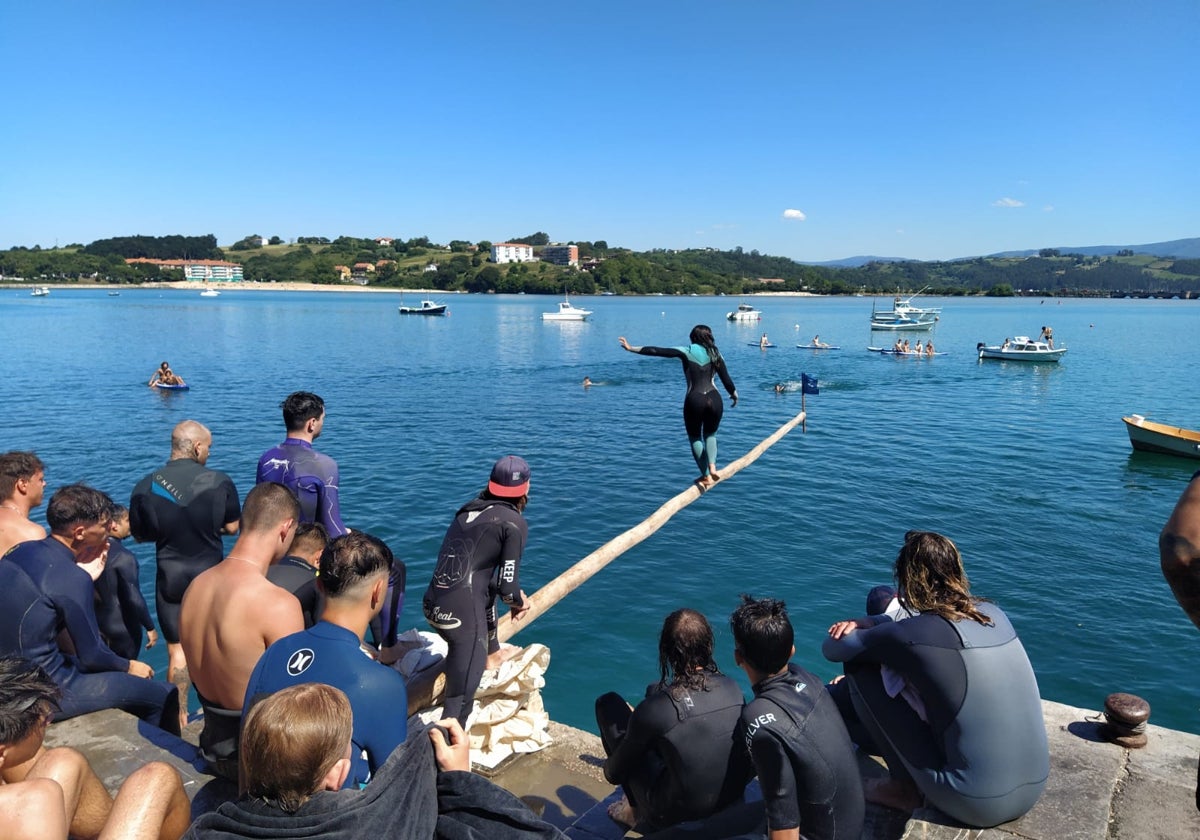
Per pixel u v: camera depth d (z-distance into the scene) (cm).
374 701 291
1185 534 250
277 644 305
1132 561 1459
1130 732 408
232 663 348
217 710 357
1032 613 1227
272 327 8431
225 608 347
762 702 313
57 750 294
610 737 410
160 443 2366
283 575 436
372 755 293
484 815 248
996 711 328
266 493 369
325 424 2866
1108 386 4228
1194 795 367
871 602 452
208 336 6931
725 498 1886
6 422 2697
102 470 2027
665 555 1465
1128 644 1125
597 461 2303
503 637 463
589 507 1797
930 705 340
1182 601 258
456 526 416
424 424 2909
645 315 12912
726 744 343
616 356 5878
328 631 303
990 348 5562
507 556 412
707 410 629
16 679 279
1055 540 1581
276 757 213
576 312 10731
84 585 444
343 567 304
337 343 6619
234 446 2364
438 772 264
